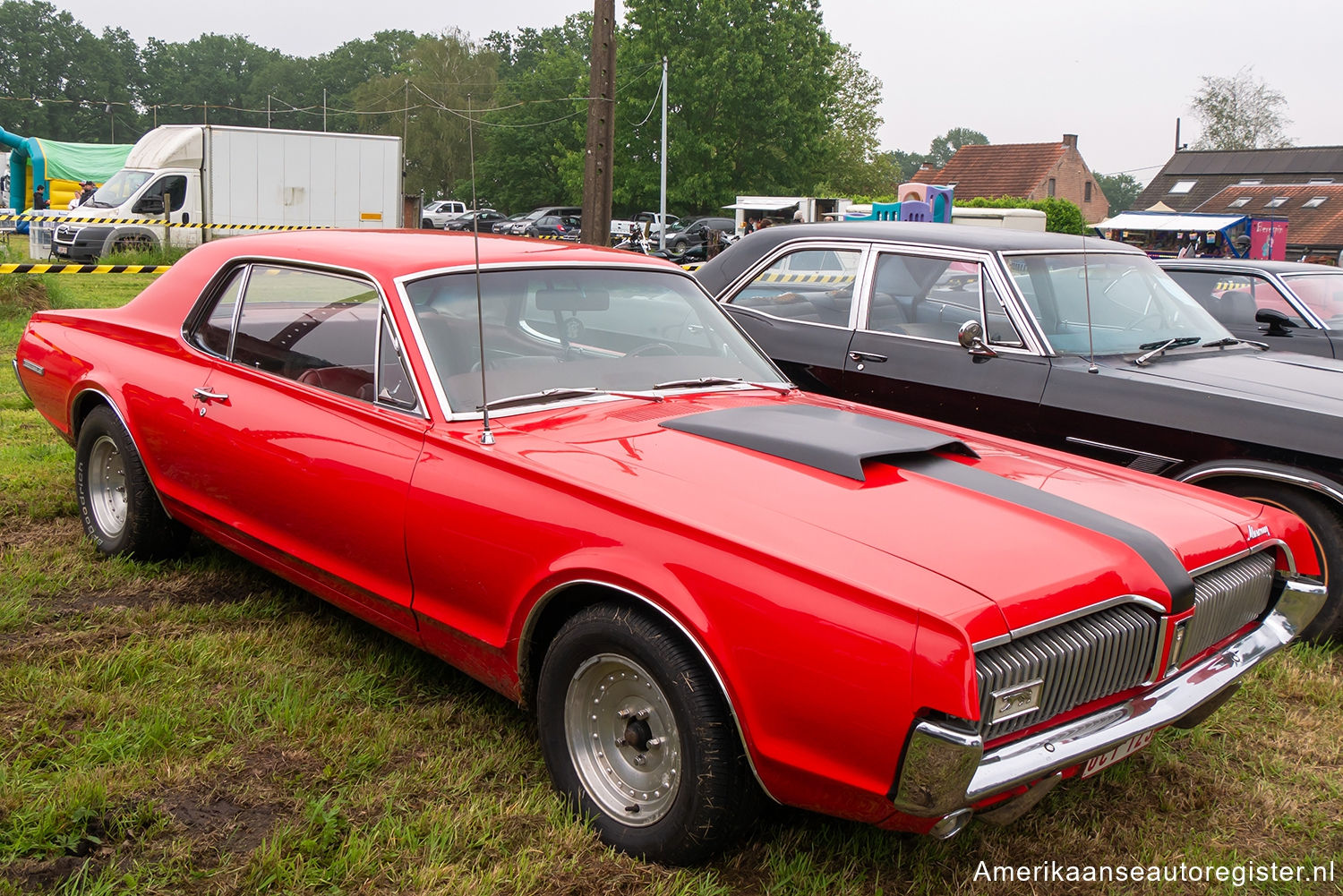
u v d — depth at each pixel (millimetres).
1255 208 54531
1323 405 4453
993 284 5293
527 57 100625
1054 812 3164
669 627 2666
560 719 2932
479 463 3086
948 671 2227
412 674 3742
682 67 51688
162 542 4539
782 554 2484
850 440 3121
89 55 122875
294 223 25281
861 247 5871
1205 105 78312
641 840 2744
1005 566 2506
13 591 4242
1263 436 4434
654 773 2775
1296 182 59562
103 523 4742
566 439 3168
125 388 4375
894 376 5516
